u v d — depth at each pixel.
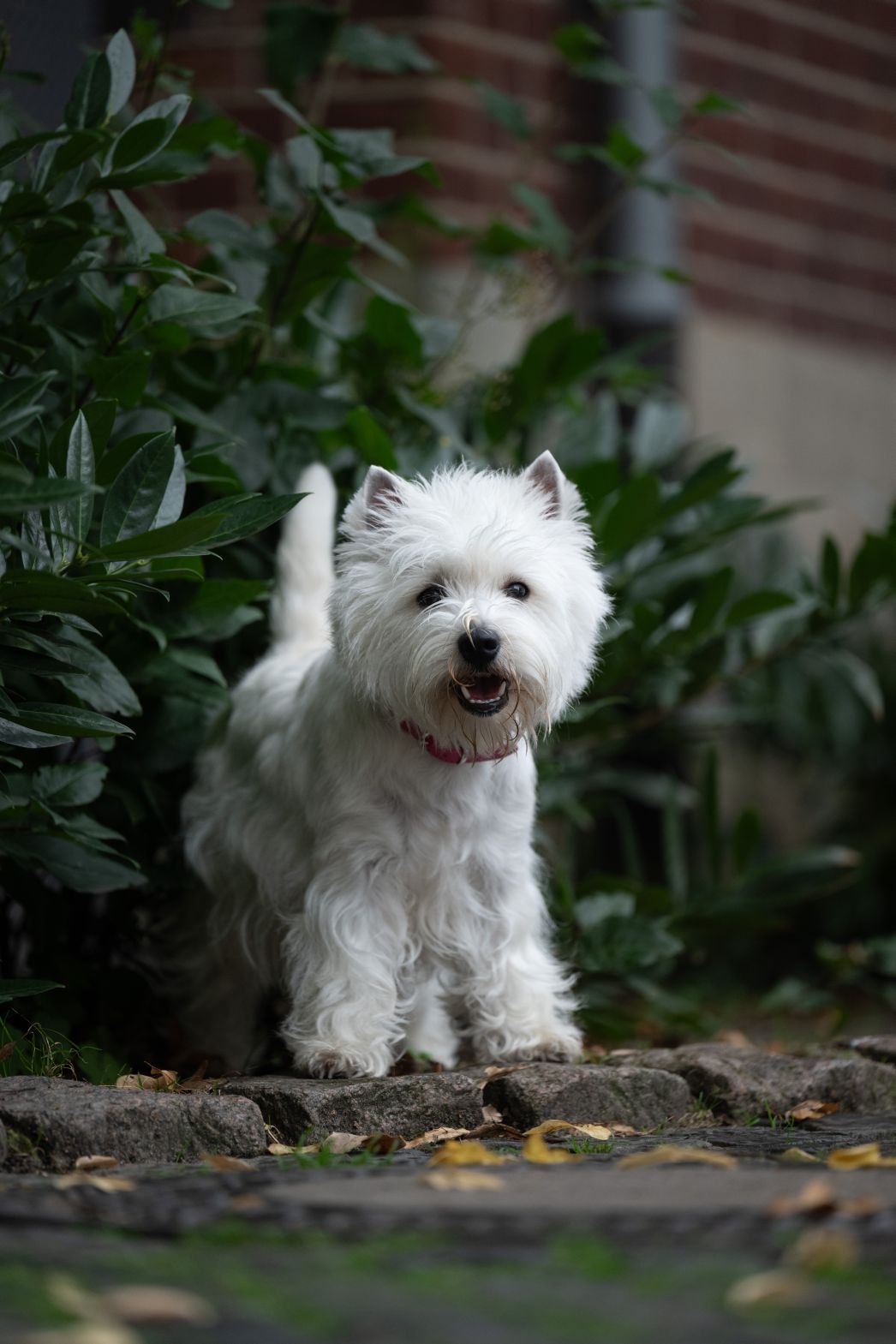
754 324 9.81
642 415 6.32
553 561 4.22
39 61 6.17
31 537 3.72
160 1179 2.83
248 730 4.67
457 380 7.30
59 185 4.22
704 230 9.57
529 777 4.37
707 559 8.02
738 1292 1.94
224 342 5.42
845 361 10.29
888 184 10.48
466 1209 2.46
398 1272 2.09
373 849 4.15
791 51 9.95
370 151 5.13
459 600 4.02
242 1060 4.95
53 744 3.76
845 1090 4.31
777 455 9.91
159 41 5.61
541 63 8.73
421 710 4.01
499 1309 1.92
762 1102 4.12
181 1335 1.81
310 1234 2.29
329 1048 4.05
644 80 8.41
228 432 5.10
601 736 6.05
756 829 6.21
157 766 4.86
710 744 8.58
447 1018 4.77
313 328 5.79
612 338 8.57
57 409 4.68
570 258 6.36
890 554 5.77
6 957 4.92
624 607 5.71
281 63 6.07
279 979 4.77
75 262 4.41
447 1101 3.74
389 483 4.29
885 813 9.06
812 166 10.09
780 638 6.16
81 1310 1.88
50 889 4.74
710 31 9.57
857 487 10.38
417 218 5.83
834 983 7.38
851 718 9.01
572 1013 5.51
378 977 4.14
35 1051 3.96
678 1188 2.69
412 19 8.38
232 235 5.02
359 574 4.16
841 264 10.27
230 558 5.27
